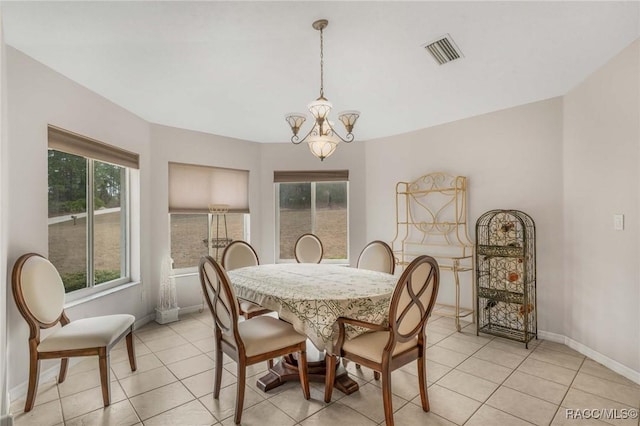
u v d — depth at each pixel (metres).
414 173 4.32
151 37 2.23
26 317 2.10
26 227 2.39
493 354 2.98
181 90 3.09
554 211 3.23
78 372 2.65
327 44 2.36
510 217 3.49
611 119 2.62
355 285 2.52
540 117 3.32
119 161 3.41
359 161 4.81
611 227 2.65
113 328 2.32
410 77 2.88
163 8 1.93
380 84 3.02
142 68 2.66
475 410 2.14
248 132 4.41
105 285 3.33
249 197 4.78
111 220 3.48
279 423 2.02
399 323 1.94
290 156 4.87
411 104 3.48
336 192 4.98
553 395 2.31
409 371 2.69
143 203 3.79
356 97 3.32
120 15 1.99
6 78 2.17
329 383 2.22
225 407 2.18
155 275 3.96
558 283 3.21
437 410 2.15
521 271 3.38
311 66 2.68
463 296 3.91
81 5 1.88
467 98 3.31
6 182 2.00
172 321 3.87
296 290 2.37
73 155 2.97
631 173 2.48
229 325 2.08
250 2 1.90
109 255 3.45
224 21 2.07
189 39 2.27
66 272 2.91
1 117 1.75
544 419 2.05
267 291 2.36
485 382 2.50
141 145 3.77
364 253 3.59
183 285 4.22
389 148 4.57
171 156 4.10
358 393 2.36
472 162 3.80
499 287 3.55
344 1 1.91
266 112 3.71
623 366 2.57
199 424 2.01
